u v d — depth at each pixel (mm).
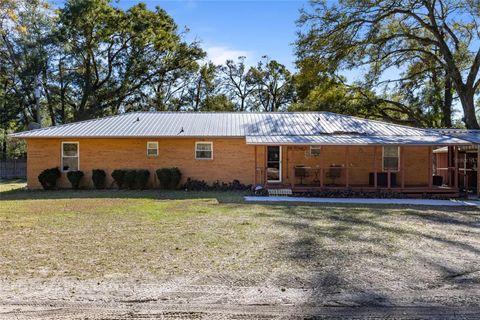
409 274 5715
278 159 19750
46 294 4754
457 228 9633
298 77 29781
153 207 12820
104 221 10117
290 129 19953
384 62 29406
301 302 4574
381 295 4816
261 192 17016
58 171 19641
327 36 27188
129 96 38688
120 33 35938
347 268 6016
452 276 5633
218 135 19156
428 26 27484
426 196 16797
